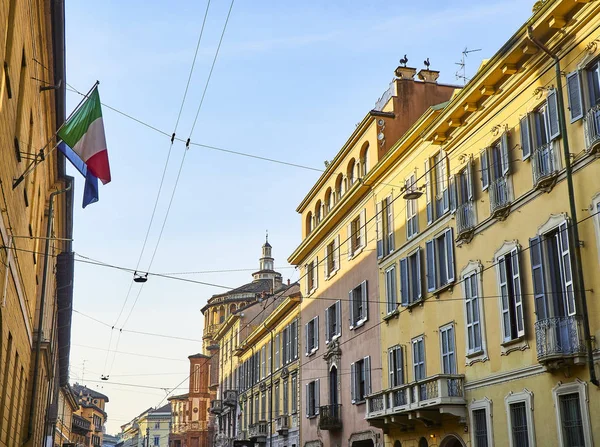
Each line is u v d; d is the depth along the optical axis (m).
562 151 18.95
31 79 16.73
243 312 66.06
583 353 17.36
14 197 14.95
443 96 34.59
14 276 16.19
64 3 16.97
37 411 29.05
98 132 16.20
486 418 21.81
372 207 32.97
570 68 18.81
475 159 23.58
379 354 30.84
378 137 32.97
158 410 138.62
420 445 26.28
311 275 42.88
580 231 18.03
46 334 32.22
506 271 21.25
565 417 18.27
